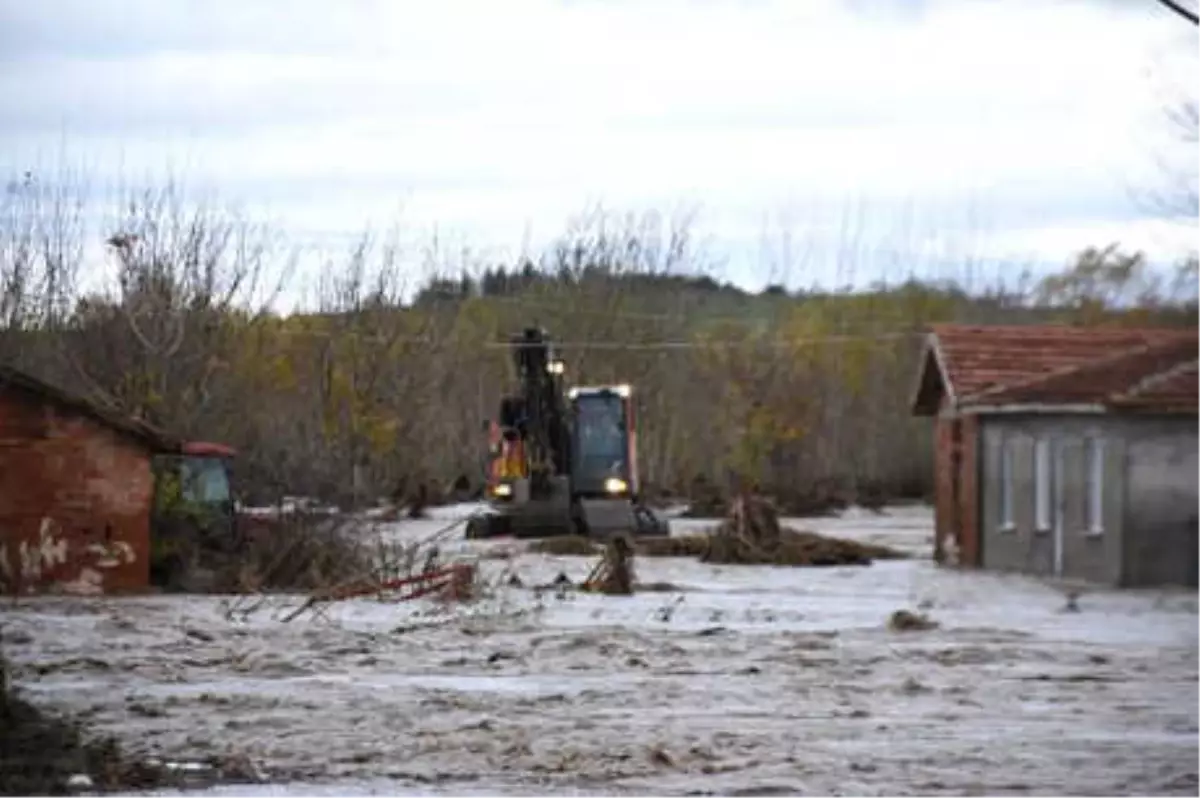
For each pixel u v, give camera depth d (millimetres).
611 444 85062
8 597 51688
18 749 26062
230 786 24062
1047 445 66438
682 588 59438
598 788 24062
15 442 52812
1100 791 24078
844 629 45312
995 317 148000
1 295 78188
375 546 62656
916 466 134625
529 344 85188
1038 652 40312
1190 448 61344
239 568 55875
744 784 24438
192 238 81000
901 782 24641
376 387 107438
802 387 133500
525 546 77562
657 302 134500
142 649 38969
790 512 119688
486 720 29734
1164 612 51219
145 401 72625
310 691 32969
